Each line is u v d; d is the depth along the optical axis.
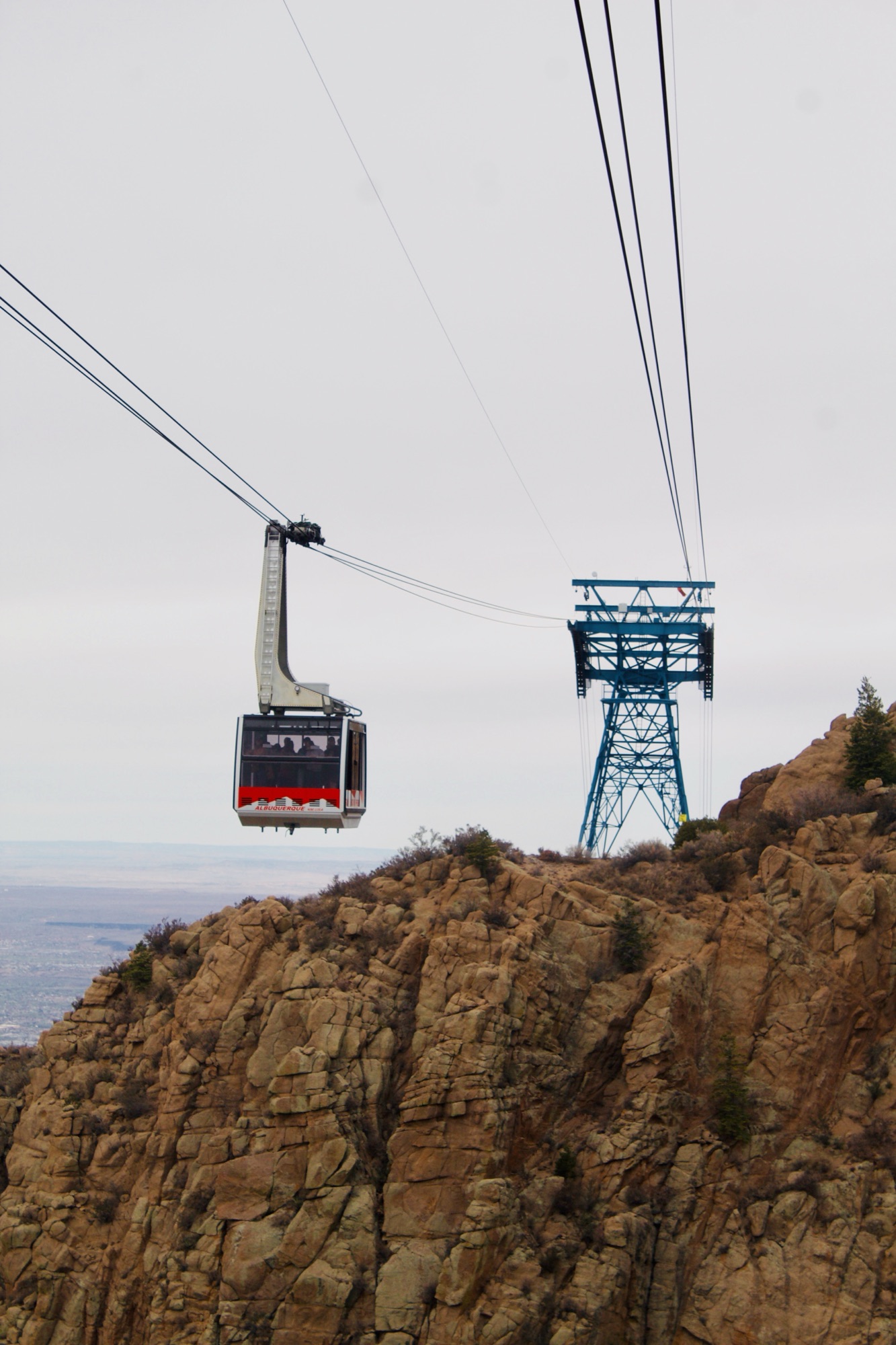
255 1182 50.44
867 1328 46.62
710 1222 50.16
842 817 62.28
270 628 61.78
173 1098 54.66
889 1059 54.06
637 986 55.78
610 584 104.00
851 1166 50.97
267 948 58.91
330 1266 47.81
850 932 55.56
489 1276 47.38
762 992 55.19
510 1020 52.25
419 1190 49.44
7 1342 51.03
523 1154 51.50
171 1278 49.47
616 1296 47.41
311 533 63.28
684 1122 52.66
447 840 65.56
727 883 61.53
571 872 65.50
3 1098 60.59
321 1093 51.25
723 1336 47.41
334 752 59.94
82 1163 55.47
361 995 54.66
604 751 104.88
